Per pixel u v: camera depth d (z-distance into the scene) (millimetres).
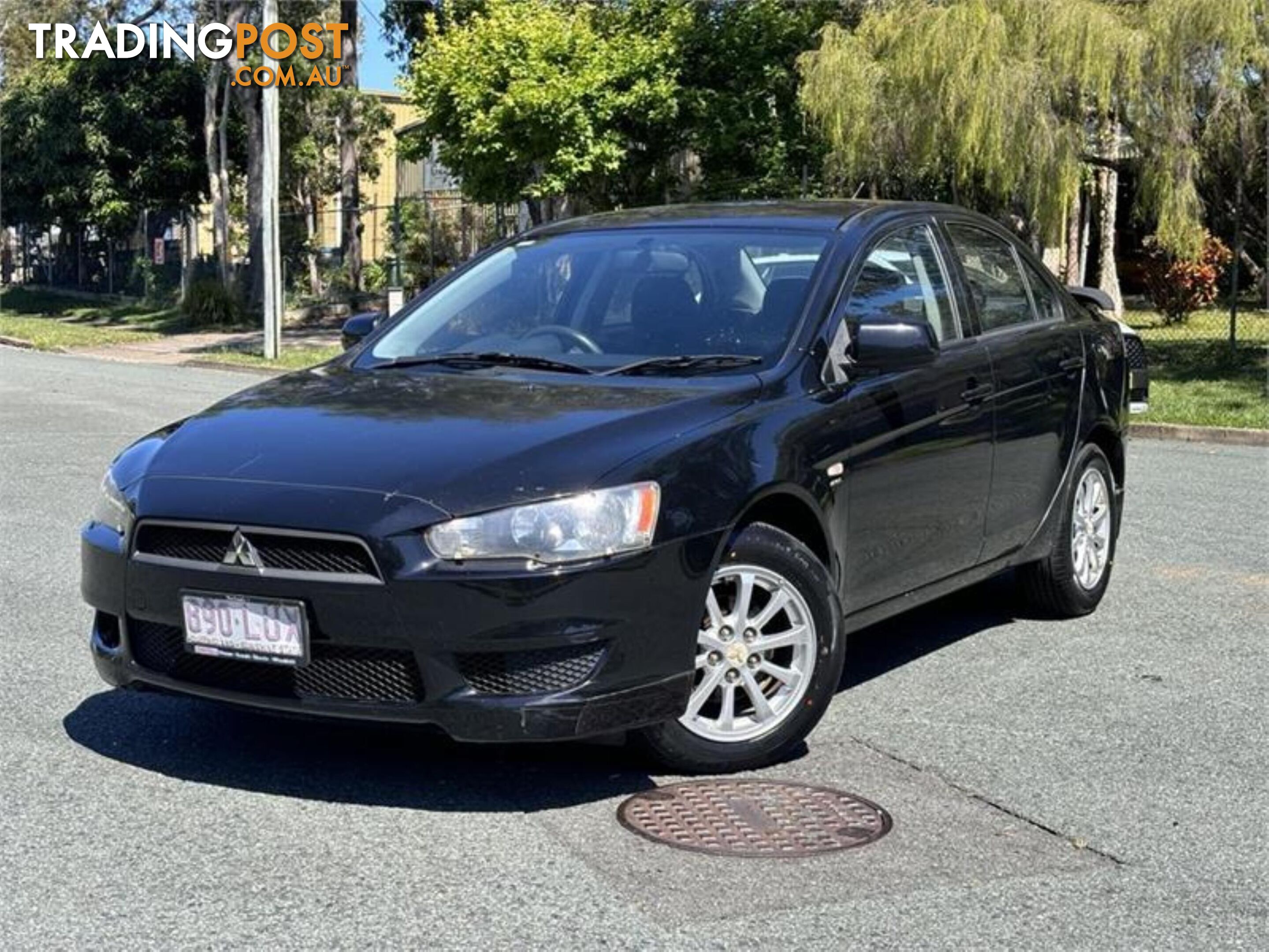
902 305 6055
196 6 36688
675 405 5051
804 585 5098
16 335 33156
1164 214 18328
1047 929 3920
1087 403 7133
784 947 3781
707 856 4359
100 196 37844
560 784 4934
